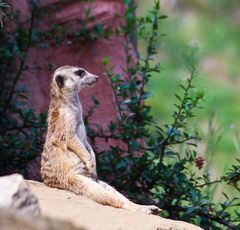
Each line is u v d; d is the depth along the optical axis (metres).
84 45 21.84
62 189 15.84
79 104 16.53
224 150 28.06
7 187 11.74
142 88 19.09
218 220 17.89
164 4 42.41
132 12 20.73
